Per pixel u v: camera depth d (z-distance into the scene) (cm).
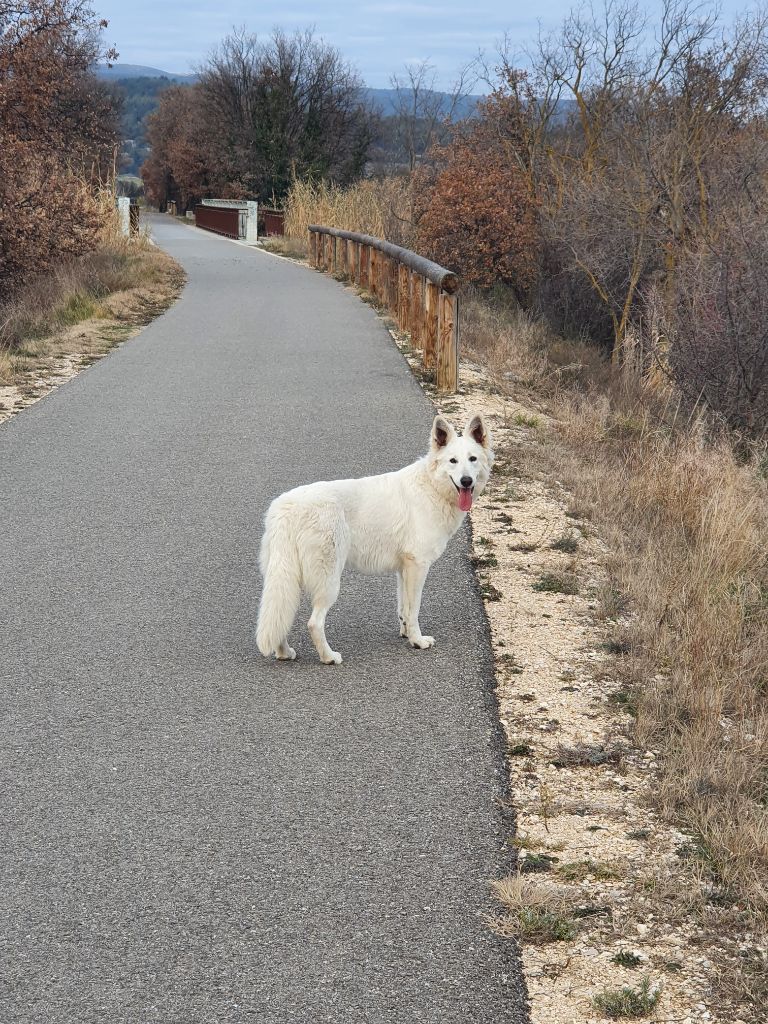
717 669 527
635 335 2012
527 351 1702
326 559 534
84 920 343
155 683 521
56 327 1638
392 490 566
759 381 1394
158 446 984
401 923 341
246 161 5581
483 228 2280
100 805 411
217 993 310
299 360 1445
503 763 446
